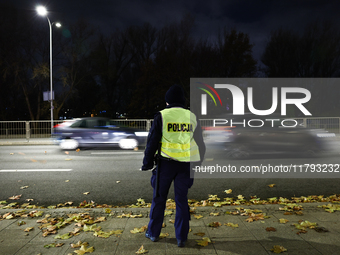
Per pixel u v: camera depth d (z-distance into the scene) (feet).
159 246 9.70
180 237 9.61
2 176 22.38
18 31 76.48
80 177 21.90
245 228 11.14
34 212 13.20
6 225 11.68
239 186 19.07
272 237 10.29
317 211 12.85
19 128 52.70
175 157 9.66
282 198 15.76
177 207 9.86
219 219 12.14
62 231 11.10
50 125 55.01
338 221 11.64
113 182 20.36
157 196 9.91
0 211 13.47
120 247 9.64
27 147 43.75
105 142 38.34
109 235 10.58
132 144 38.68
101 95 139.95
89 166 26.40
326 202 14.08
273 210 13.11
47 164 27.53
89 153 35.22
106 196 17.13
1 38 74.84
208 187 18.88
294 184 19.43
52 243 10.02
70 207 15.14
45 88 84.28
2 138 52.44
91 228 11.13
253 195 17.13
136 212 13.20
